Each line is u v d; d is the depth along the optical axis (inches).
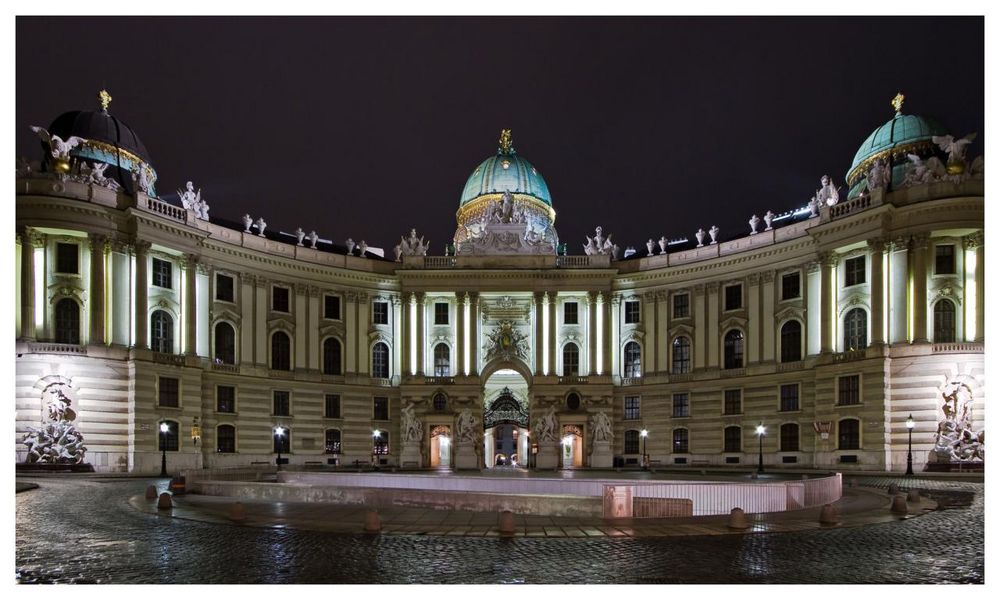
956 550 716.0
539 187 3262.8
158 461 2101.4
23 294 1975.9
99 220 2084.2
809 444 2308.1
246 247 2517.2
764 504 999.0
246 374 2465.6
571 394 2733.8
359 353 2763.3
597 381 2728.8
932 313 2066.9
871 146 2471.7
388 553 703.7
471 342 2765.7
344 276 2755.9
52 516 974.4
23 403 1908.2
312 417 2623.0
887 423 2030.0
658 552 704.4
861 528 855.1
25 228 1991.9
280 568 637.3
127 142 2415.1
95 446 1985.7
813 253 2353.6
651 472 2181.3
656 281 2753.4
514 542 762.8
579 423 2682.1
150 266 2219.5
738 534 807.1
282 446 2534.5
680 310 2714.1
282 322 2598.4
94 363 2006.6
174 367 2191.2
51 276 2036.2
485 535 802.2
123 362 2068.2
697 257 2682.1
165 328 2252.7
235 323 2469.2
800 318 2384.4
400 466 2637.8
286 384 2571.4
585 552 706.2
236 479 1605.6
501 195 3144.7
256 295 2539.4
